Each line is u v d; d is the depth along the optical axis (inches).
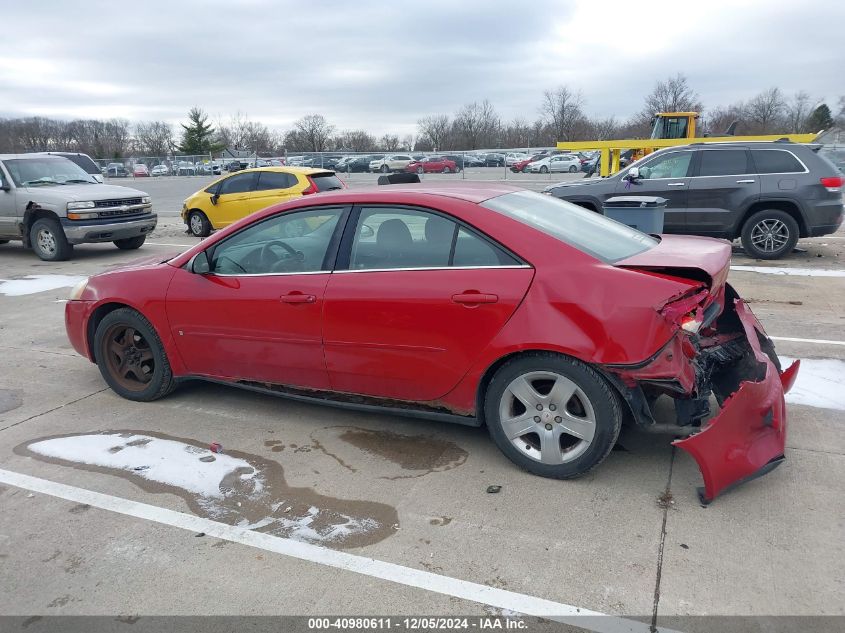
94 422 177.0
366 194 155.0
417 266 144.9
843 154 784.3
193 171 1753.2
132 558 117.3
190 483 143.0
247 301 163.2
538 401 136.7
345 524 126.0
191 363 178.5
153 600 106.3
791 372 155.6
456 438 161.5
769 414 126.9
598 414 130.6
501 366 138.9
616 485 136.3
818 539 116.0
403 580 109.3
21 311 310.0
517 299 133.2
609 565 111.0
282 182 540.1
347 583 109.0
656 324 124.0
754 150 392.8
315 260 157.0
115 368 192.4
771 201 388.8
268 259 163.8
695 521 122.6
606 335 125.8
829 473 138.0
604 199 424.5
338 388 159.3
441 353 142.0
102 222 457.4
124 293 182.2
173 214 818.8
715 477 123.8
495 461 148.9
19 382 211.2
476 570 111.1
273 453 156.3
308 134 2726.4
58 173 486.6
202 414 180.7
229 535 123.5
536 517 125.9
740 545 115.0
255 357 166.6
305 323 155.8
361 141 2753.4
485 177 1263.5
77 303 192.5
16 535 125.1
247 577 111.3
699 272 129.0
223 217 563.5
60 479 146.0
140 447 160.9
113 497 138.0
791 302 288.4
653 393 135.6
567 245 135.6
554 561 112.7
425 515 128.0
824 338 233.1
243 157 1819.6
